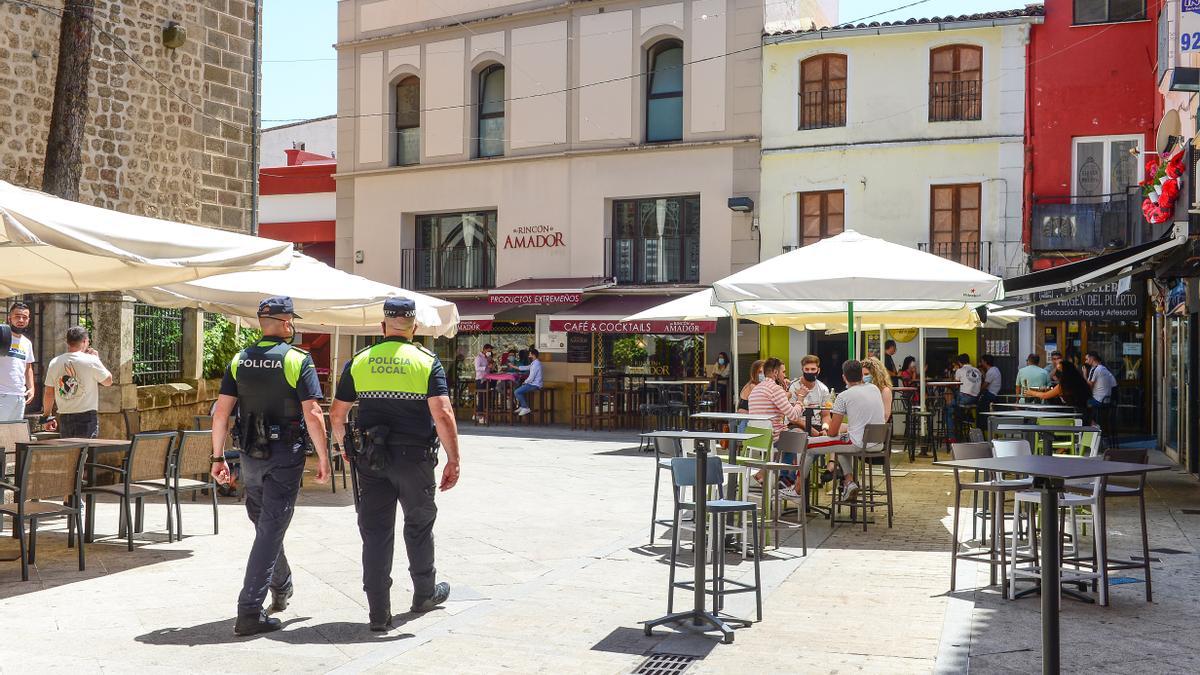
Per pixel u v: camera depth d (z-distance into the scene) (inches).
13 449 349.7
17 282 351.3
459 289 1125.1
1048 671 183.9
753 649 233.5
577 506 459.2
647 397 959.0
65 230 269.6
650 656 228.1
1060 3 893.8
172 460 367.6
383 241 1181.1
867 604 277.4
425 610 264.2
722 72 1007.6
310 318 514.3
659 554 348.2
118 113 587.8
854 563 334.6
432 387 249.9
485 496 491.5
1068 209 888.3
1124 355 864.9
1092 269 492.4
